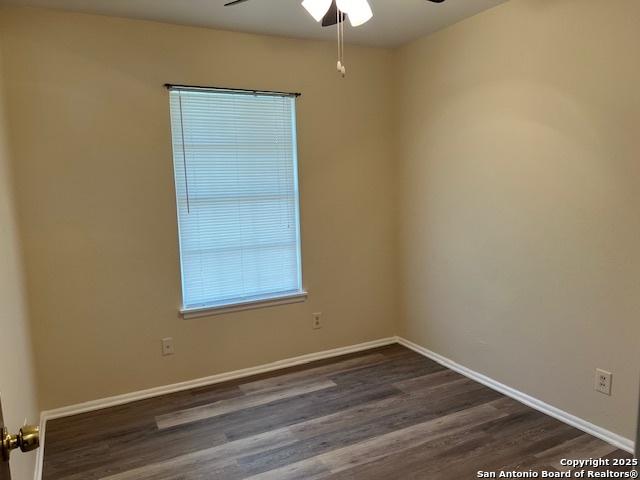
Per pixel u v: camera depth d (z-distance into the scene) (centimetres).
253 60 327
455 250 336
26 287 268
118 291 302
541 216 270
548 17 256
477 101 306
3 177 221
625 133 225
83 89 282
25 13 266
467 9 291
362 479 220
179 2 266
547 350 274
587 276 248
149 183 305
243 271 345
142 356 312
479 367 325
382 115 381
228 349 340
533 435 254
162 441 258
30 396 241
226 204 333
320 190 362
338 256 376
